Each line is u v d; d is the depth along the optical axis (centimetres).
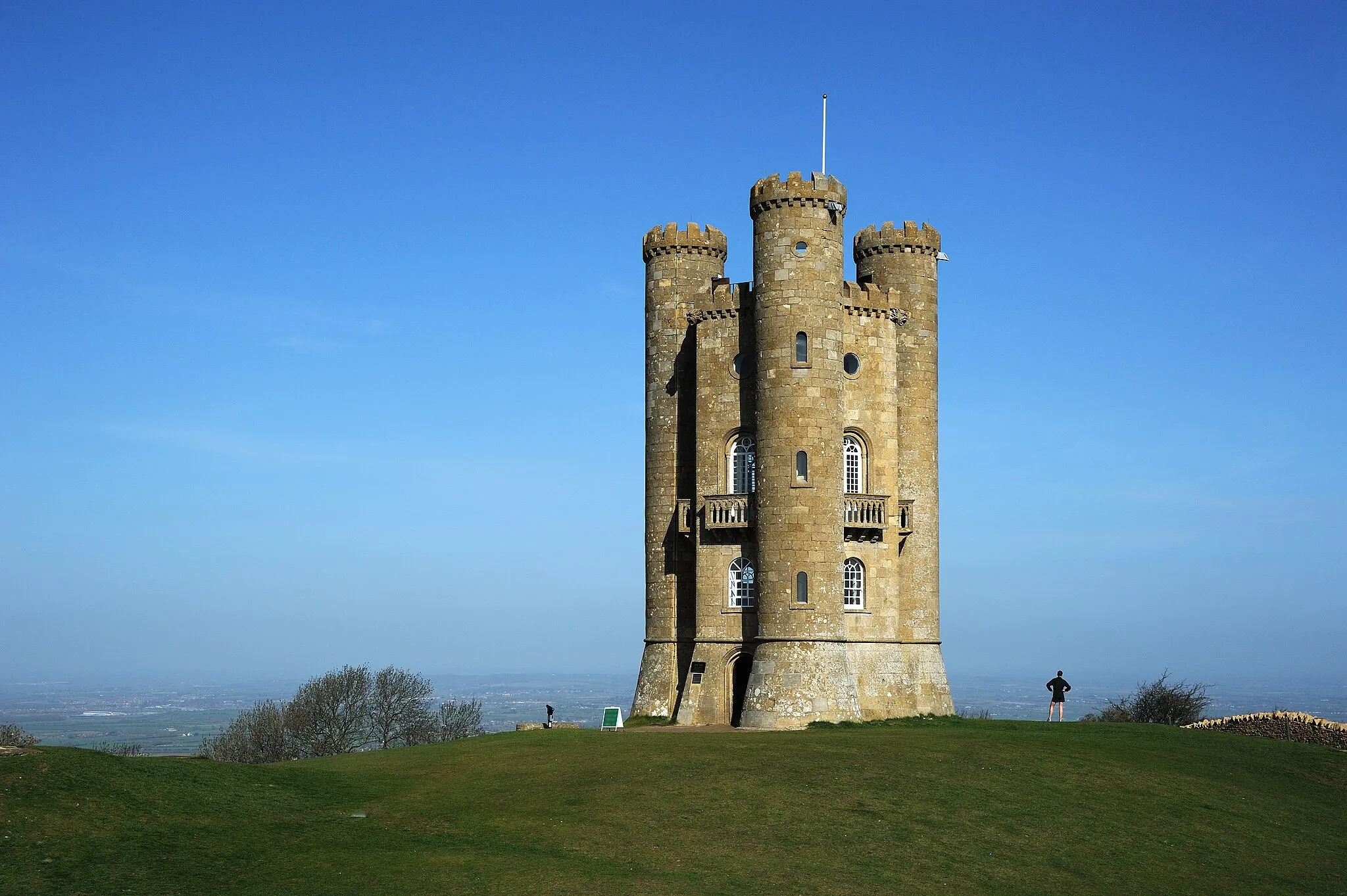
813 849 3316
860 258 6656
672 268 6631
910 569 6334
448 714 10244
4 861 2808
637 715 6319
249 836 3225
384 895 2827
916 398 6456
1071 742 4916
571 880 2964
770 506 5728
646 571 6525
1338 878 3528
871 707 5934
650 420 6588
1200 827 3847
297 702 9356
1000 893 3142
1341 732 5538
